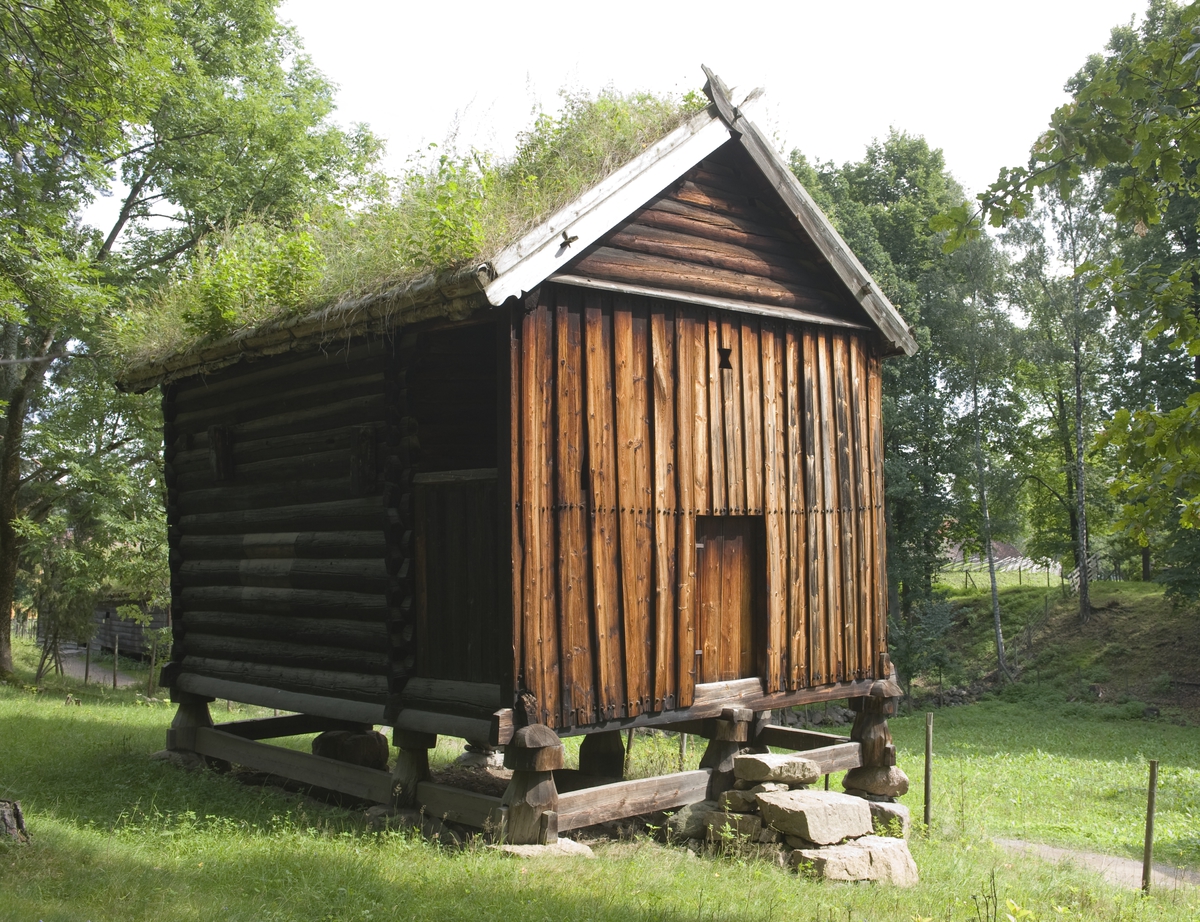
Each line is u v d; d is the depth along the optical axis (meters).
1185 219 26.58
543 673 7.65
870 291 10.52
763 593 9.55
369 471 8.83
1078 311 32.66
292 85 24.80
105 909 5.45
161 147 21.58
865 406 10.77
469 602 8.05
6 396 22.91
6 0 11.56
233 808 8.96
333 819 8.62
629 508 8.36
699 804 9.06
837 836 8.41
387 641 8.51
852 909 6.90
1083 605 32.91
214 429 10.85
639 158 8.45
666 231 9.05
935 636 31.06
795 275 10.23
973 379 34.44
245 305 9.81
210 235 13.43
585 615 7.98
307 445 9.73
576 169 8.95
